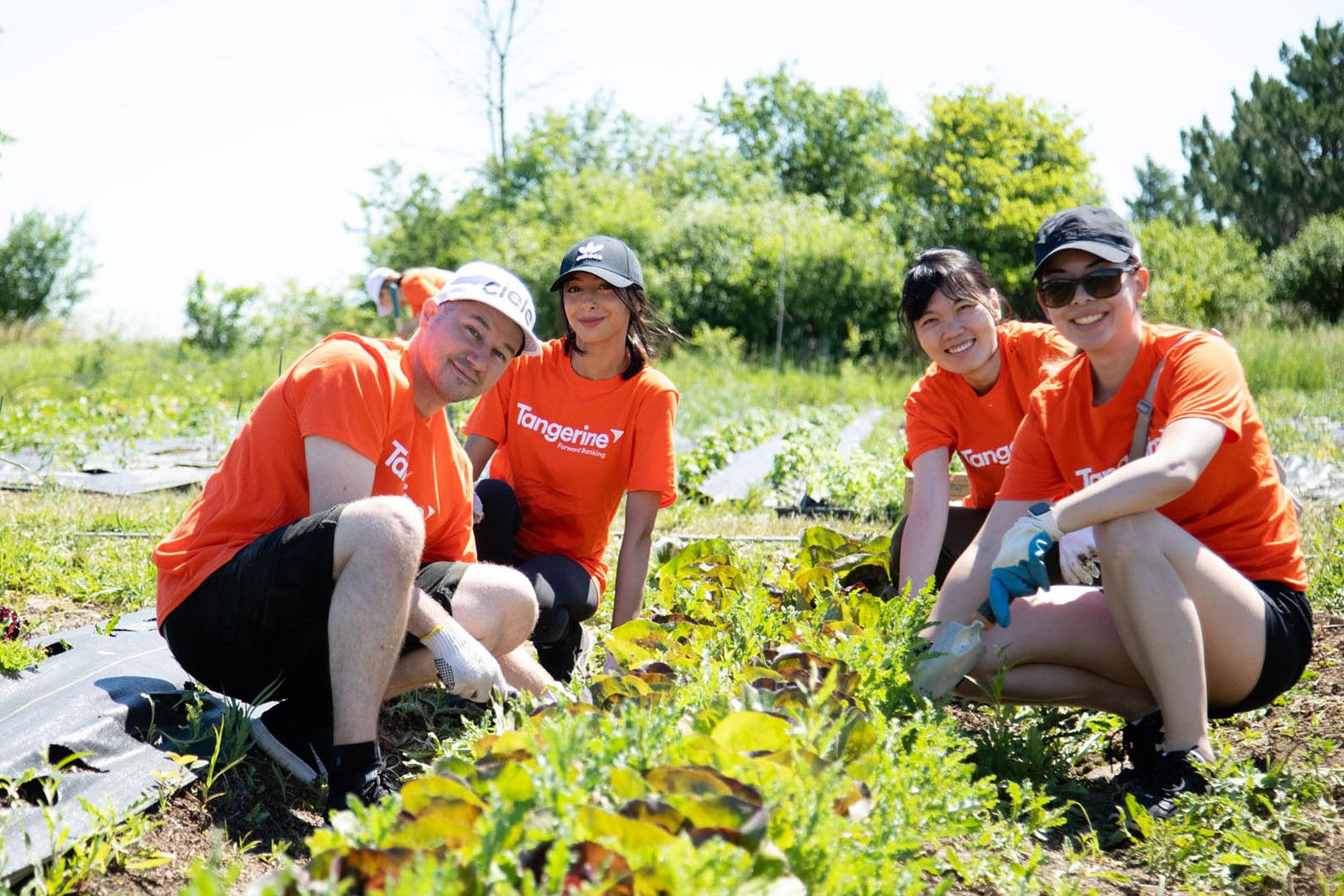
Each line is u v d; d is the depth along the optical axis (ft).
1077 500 9.48
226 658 9.16
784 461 29.68
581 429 12.91
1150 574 9.35
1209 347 9.95
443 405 10.23
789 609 12.23
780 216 96.07
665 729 6.89
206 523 9.36
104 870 7.47
